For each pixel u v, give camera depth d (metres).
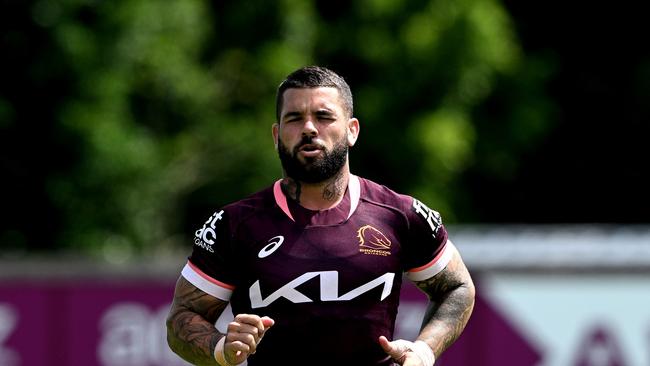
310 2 63.97
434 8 63.62
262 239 18.03
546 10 73.88
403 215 18.36
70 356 37.16
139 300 37.41
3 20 59.50
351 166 63.94
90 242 58.81
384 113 63.69
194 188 62.59
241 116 62.91
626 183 74.94
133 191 59.50
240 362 17.11
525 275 36.78
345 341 17.83
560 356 36.59
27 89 60.25
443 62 63.22
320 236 18.02
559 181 74.81
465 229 63.06
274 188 18.36
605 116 74.12
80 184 58.97
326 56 64.94
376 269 17.97
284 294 17.84
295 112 17.94
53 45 58.44
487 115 68.44
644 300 36.75
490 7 64.19
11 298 37.31
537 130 68.50
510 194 74.31
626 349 36.59
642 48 73.88
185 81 60.09
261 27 62.88
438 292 19.06
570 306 36.75
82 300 37.38
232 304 18.55
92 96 58.44
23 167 61.16
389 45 63.94
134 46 58.62
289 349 17.86
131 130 59.28
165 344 37.28
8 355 37.16
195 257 18.41
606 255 37.09
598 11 73.75
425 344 18.27
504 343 36.56
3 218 61.91
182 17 59.41
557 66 72.62
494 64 64.06
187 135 61.69
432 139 62.91
